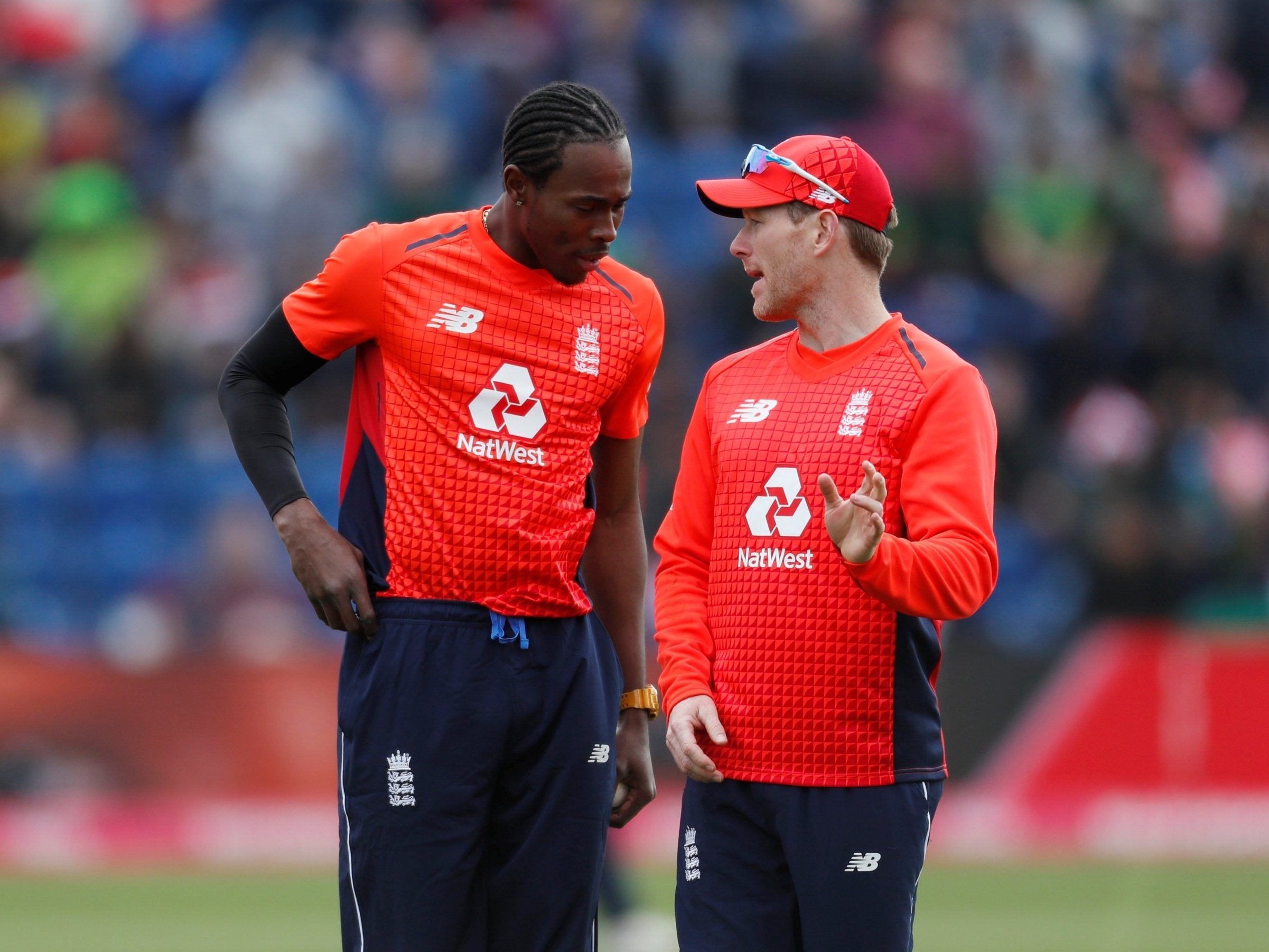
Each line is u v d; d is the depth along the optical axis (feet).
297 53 166.40
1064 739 124.16
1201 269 159.12
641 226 154.92
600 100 45.50
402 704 45.91
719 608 48.24
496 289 46.32
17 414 138.82
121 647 124.26
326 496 134.31
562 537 46.68
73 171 159.74
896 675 46.37
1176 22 189.78
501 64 163.32
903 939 46.16
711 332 150.41
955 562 43.83
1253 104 189.16
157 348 142.92
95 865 116.67
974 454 45.50
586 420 47.29
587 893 47.96
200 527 133.39
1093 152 171.94
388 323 46.24
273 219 153.48
